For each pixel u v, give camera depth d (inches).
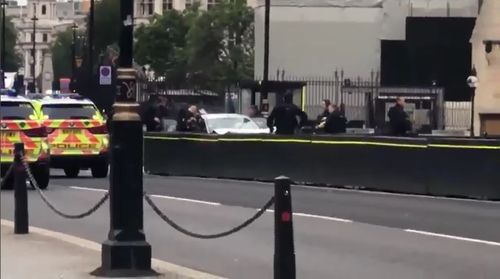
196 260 452.1
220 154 958.4
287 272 305.3
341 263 437.7
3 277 373.1
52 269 391.9
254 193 767.7
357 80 2017.7
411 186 765.3
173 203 693.3
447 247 481.4
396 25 2217.0
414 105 1733.5
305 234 530.3
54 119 925.8
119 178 373.4
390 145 784.9
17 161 510.3
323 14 2236.7
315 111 2034.9
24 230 512.1
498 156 705.6
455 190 732.0
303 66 2239.2
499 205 671.8
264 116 1459.2
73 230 559.8
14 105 819.4
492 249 473.7
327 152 843.4
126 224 374.0
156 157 1036.5
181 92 2266.2
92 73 1883.6
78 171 1032.2
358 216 609.9
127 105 372.8
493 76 1849.2
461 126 1924.2
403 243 496.1
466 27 2117.4
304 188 820.6
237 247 492.1
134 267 373.7
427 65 2127.2
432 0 2222.0
